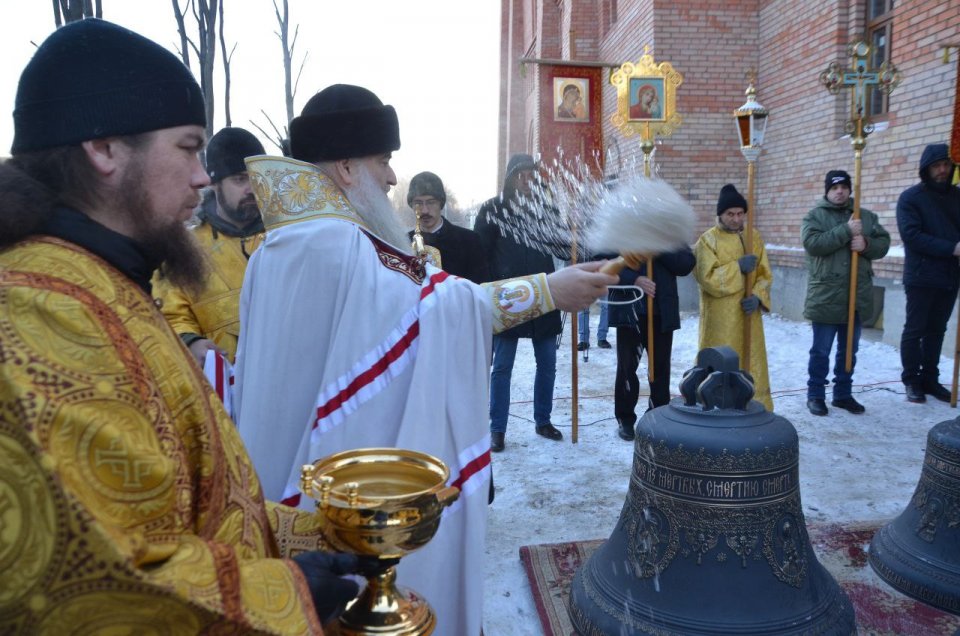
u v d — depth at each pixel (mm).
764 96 10039
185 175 1062
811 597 2373
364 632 1165
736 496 2311
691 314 10203
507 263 4457
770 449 2318
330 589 1018
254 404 1806
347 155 1896
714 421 2377
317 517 1285
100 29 995
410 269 1839
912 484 4090
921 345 5727
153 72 1009
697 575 2340
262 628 853
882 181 7848
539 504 3893
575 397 4875
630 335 4816
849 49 5238
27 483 750
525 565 3150
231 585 854
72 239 960
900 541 3016
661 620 2352
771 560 2324
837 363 5602
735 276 4824
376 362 1729
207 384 1103
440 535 1754
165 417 914
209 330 2594
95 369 843
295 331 1786
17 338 810
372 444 1717
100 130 968
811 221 5477
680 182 10102
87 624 759
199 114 1078
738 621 2281
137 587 765
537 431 5086
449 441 1786
